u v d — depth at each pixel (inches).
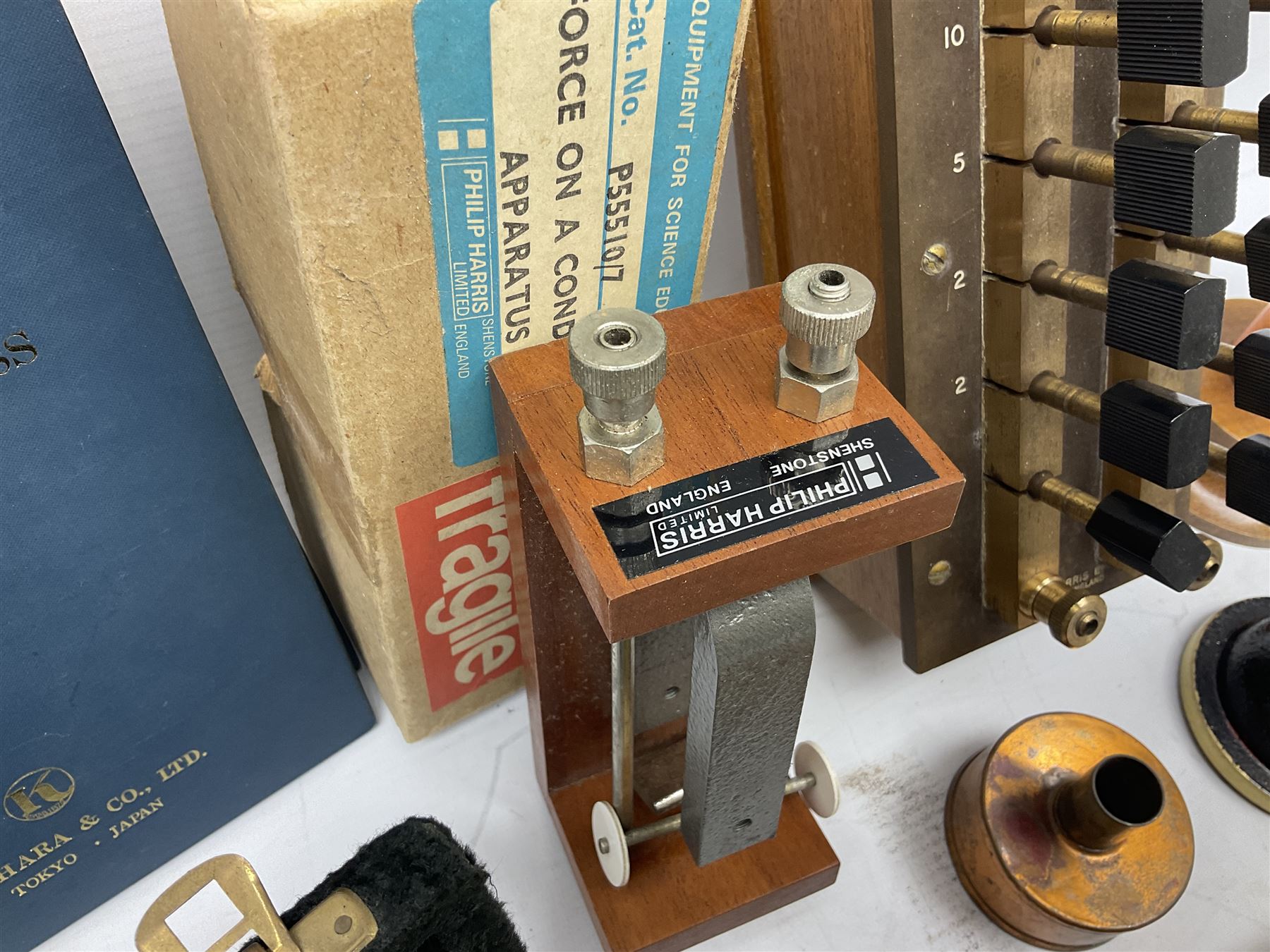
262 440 32.3
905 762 29.4
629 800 24.5
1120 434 22.5
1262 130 18.9
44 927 25.7
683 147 19.6
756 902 25.5
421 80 15.7
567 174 18.5
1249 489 22.1
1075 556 29.4
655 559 16.5
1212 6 17.1
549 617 23.3
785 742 20.6
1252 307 34.3
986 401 26.7
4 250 16.6
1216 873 26.8
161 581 22.3
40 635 21.0
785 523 17.2
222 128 19.0
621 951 24.3
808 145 25.2
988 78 22.6
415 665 26.7
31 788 23.0
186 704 24.8
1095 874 24.4
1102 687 31.1
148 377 19.6
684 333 20.5
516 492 20.6
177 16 19.2
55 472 19.3
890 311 24.6
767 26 24.6
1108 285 21.1
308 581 25.3
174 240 27.0
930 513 18.3
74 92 16.1
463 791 29.0
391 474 21.2
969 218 24.0
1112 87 23.5
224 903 26.5
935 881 27.1
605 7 16.5
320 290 17.4
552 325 20.8
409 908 17.7
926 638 29.1
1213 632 31.4
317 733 28.7
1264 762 28.6
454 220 17.8
